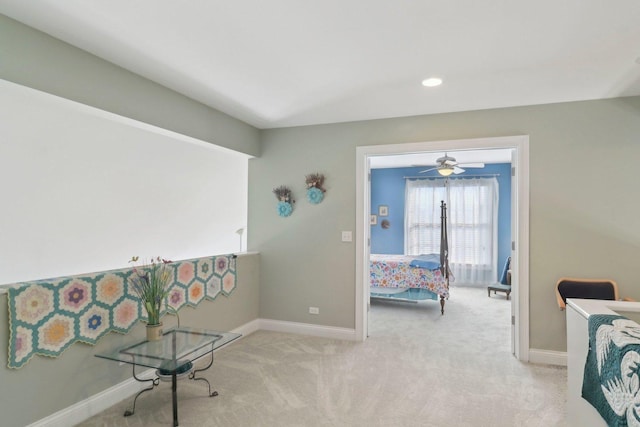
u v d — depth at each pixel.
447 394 2.75
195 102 3.37
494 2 1.86
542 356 3.36
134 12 1.96
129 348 2.45
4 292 2.02
